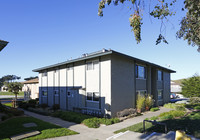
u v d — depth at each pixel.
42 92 20.72
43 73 20.81
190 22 6.03
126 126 9.12
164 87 21.56
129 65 14.10
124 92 13.11
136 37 4.67
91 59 13.60
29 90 30.91
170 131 6.66
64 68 16.91
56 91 17.95
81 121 9.88
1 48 8.62
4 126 8.09
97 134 7.47
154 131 7.16
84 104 13.91
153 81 18.86
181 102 20.66
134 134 6.63
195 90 20.39
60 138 6.67
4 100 32.25
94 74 13.18
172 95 32.84
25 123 8.89
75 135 7.25
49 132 7.24
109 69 11.88
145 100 15.29
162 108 17.23
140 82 15.70
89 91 13.52
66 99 16.20
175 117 10.70
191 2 4.63
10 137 6.37
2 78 98.75
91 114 12.54
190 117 10.02
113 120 10.16
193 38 6.07
